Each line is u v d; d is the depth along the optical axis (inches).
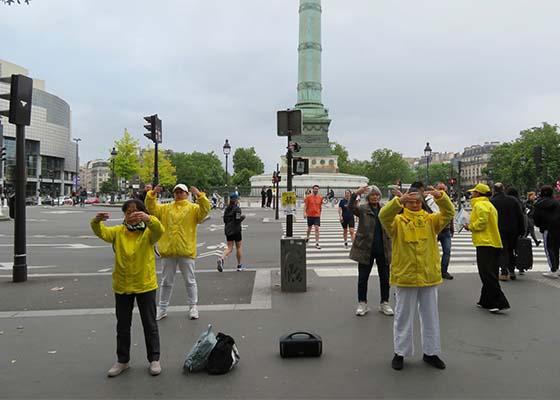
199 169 5007.4
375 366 206.5
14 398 176.7
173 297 339.0
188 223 285.3
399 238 207.0
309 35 2071.9
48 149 4849.9
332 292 350.0
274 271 442.6
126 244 200.5
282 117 379.9
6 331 258.4
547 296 338.3
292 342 216.7
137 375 197.8
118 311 202.2
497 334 250.2
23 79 388.5
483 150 5826.8
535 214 426.3
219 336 207.0
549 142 3083.2
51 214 1466.5
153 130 564.4
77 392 181.8
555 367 204.5
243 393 179.9
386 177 4788.4
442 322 272.5
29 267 490.0
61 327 265.6
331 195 1953.7
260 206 1952.5
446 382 189.3
